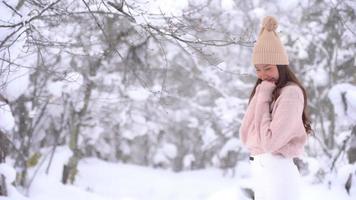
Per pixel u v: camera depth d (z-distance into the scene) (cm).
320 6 728
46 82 630
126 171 883
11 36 386
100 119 799
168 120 988
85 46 543
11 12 399
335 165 662
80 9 439
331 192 577
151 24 399
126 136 891
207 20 500
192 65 914
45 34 448
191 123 949
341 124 752
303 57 756
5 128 446
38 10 401
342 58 726
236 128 869
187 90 966
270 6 805
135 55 623
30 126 661
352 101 579
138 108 870
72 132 744
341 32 702
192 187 804
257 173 300
